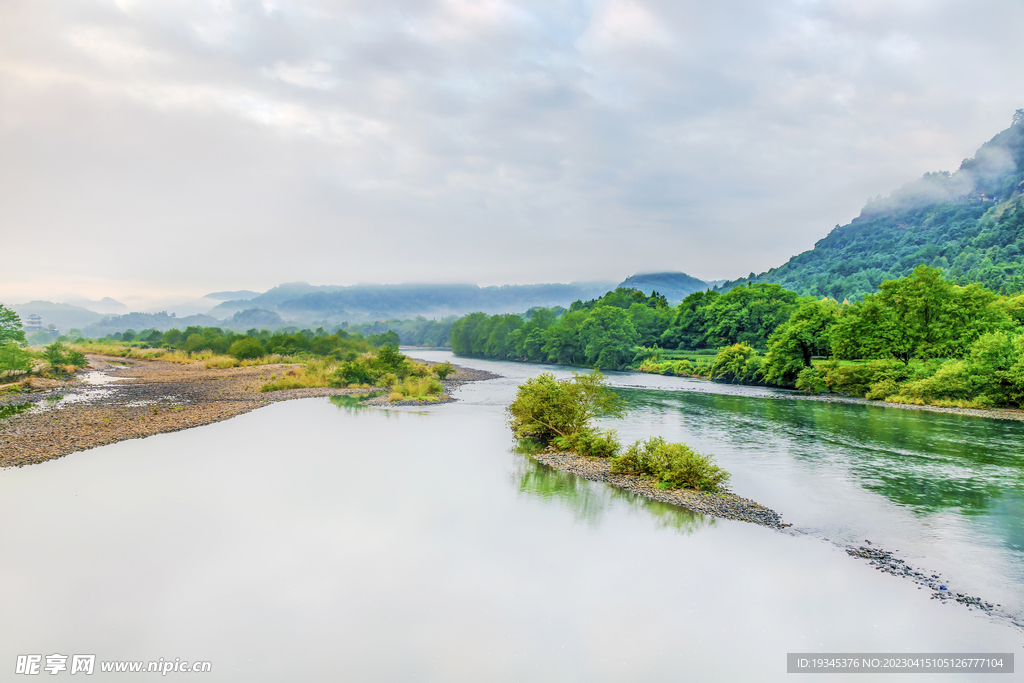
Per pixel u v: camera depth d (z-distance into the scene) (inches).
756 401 2554.1
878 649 576.1
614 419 1971.0
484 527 909.2
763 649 579.2
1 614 641.0
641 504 1027.3
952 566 767.1
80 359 3895.2
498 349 7401.6
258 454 1397.6
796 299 5172.2
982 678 527.5
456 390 3065.9
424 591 701.9
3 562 767.7
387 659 565.0
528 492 1095.0
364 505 1011.3
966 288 2780.5
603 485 1149.7
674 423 1898.4
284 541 848.3
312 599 681.6
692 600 679.1
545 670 546.9
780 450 1469.0
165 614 645.9
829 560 786.8
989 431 1745.8
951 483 1157.7
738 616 643.5
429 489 1111.0
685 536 872.3
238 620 635.5
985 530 896.9
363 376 3166.8
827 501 1042.7
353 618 640.4
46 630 613.0
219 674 540.4
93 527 892.0
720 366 3713.1
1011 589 700.7
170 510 973.2
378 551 816.3
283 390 2866.6
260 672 543.5
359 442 1565.0
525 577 738.8
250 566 764.0
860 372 2733.8
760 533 885.8
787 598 683.4
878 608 657.0
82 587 702.5
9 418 1777.8
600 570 759.1
